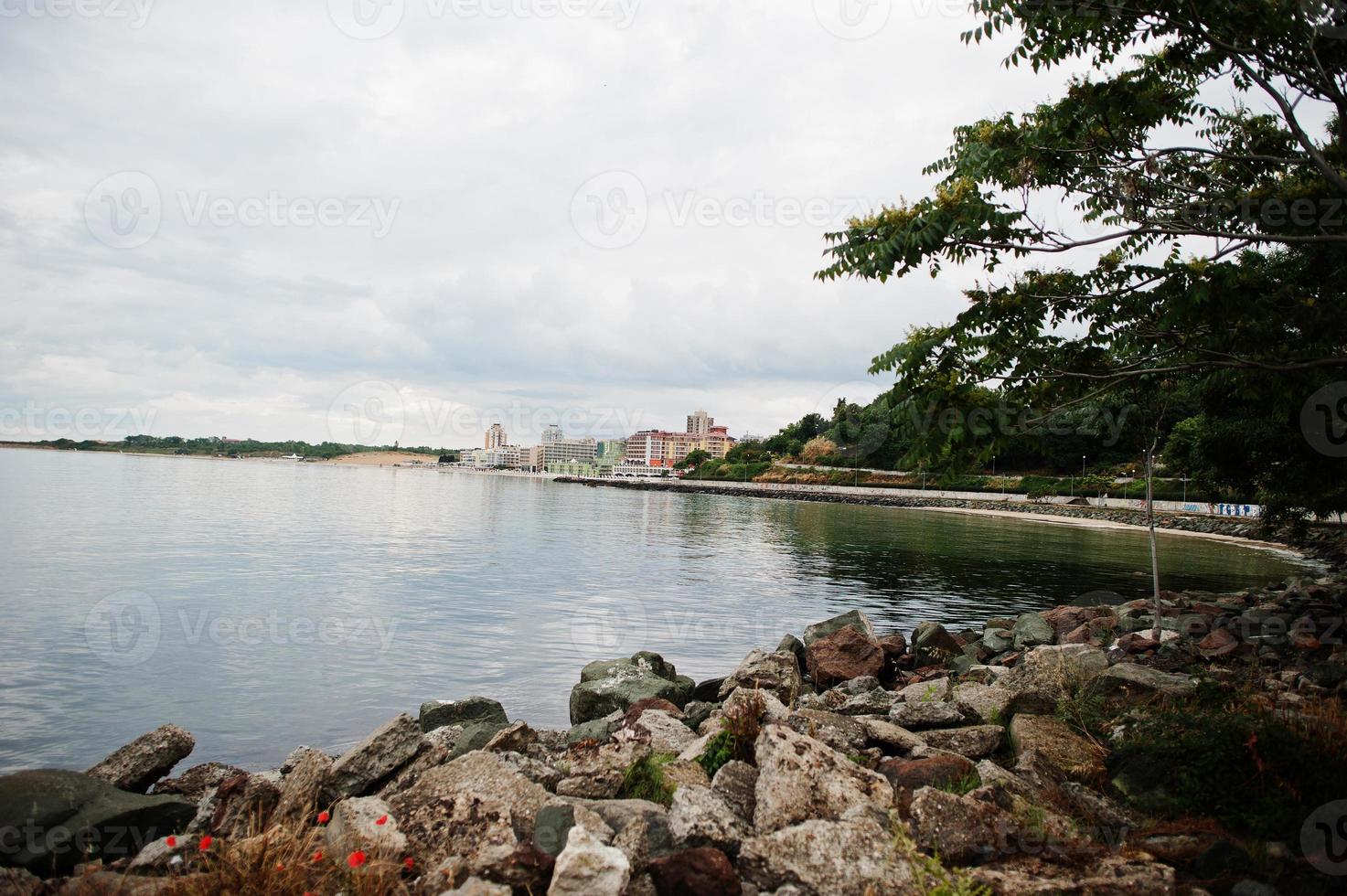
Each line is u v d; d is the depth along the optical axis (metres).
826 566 39.34
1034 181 10.12
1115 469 104.31
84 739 12.09
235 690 14.85
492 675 16.64
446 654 18.31
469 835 6.16
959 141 10.98
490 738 10.43
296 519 57.19
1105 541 56.59
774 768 6.50
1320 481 17.59
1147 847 5.88
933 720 9.67
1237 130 11.56
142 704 13.84
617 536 55.84
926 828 5.93
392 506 81.00
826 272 9.66
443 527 57.72
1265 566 40.31
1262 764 6.36
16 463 156.75
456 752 9.98
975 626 23.92
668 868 5.37
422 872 5.90
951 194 8.79
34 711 13.27
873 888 5.16
